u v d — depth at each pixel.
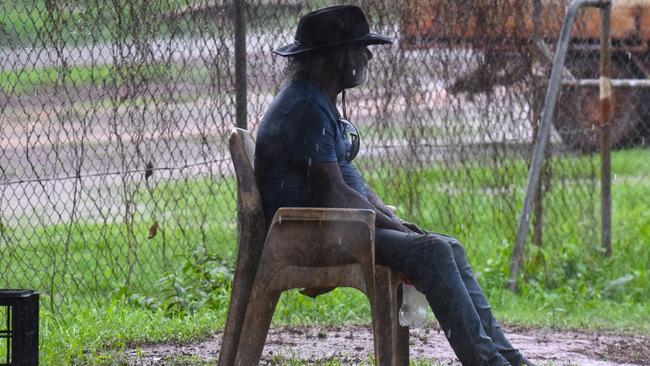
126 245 26.34
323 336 21.55
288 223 14.41
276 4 24.05
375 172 29.14
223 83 23.77
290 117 14.98
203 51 23.45
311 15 15.38
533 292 26.73
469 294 15.66
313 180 14.95
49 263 22.75
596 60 35.09
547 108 26.89
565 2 29.73
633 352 20.97
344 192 14.95
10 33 22.88
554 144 29.22
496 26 27.58
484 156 27.98
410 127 26.95
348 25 15.41
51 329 20.77
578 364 19.58
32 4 21.62
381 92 26.69
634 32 44.44
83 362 18.30
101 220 27.98
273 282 14.57
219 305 23.09
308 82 15.31
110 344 19.86
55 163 25.17
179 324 21.39
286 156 15.01
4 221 27.81
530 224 28.33
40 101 23.56
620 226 31.86
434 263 14.54
